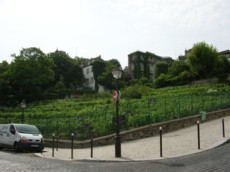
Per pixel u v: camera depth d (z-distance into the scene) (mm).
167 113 28375
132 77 94750
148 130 24469
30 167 12523
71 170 11820
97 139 22766
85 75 94750
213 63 65375
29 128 22484
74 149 22000
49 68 75062
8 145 22078
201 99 36094
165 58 105750
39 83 72250
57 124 27859
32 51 72062
